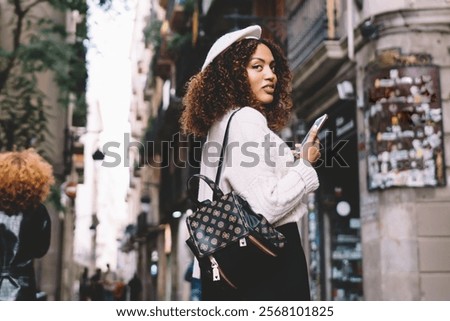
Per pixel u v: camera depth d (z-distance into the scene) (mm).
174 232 28312
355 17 10727
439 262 9516
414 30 9773
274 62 2320
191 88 2340
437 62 9727
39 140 9758
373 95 9938
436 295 9484
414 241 9555
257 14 15969
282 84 2430
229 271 2037
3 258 3996
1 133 9695
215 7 17234
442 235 9562
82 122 10945
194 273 2389
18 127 9562
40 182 4070
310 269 13039
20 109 9609
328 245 12984
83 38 9375
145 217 33562
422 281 9500
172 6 21594
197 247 2049
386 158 9742
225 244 2033
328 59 11391
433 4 9641
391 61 9789
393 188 9711
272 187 2035
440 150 9562
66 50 9320
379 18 9930
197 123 2330
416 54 9719
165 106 25875
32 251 4062
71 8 9180
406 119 9609
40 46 9227
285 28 14414
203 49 18359
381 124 9820
